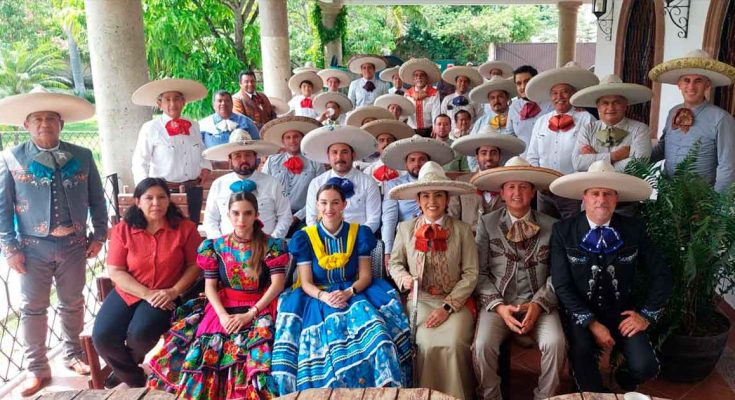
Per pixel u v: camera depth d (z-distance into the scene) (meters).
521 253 3.80
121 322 3.71
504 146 4.75
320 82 9.27
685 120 4.51
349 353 3.37
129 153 5.75
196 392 3.39
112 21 5.54
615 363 3.68
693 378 3.94
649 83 8.40
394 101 7.48
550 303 3.62
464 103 7.72
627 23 9.12
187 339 3.59
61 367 4.41
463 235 3.82
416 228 3.90
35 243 4.05
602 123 4.75
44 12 25.84
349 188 4.55
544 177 3.69
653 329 3.94
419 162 4.69
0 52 23.28
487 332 3.55
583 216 3.65
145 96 5.36
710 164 4.46
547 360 3.49
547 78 5.10
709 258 3.75
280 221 4.62
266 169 5.27
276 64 10.80
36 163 3.99
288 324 3.54
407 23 34.41
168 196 3.91
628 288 3.57
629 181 3.39
